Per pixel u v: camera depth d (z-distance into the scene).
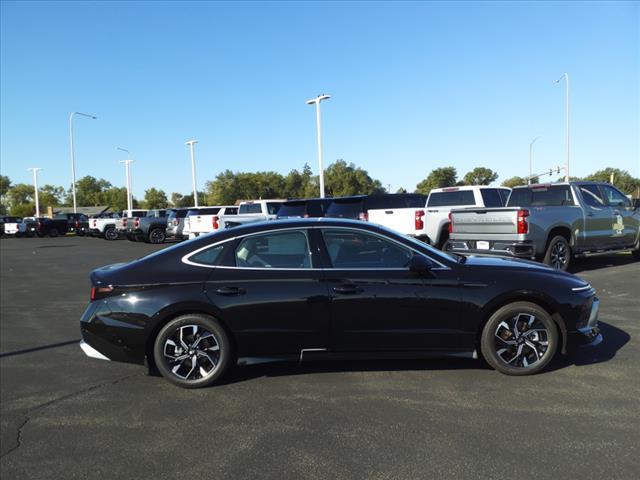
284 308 4.50
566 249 10.44
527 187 11.91
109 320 4.51
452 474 3.05
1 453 3.47
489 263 4.87
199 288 4.50
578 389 4.32
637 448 3.31
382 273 4.59
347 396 4.28
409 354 4.64
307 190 75.69
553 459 3.19
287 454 3.35
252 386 4.57
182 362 4.57
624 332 6.03
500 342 4.64
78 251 22.23
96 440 3.63
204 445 3.51
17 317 7.97
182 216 26.50
